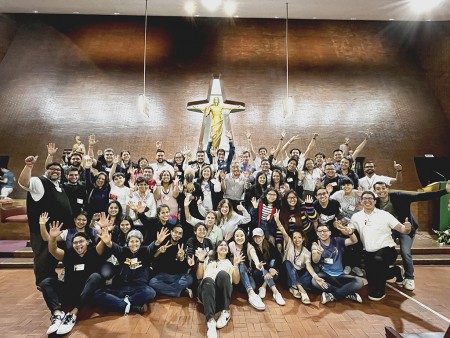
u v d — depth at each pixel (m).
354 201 4.58
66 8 11.44
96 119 9.55
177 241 3.88
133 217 4.34
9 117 9.30
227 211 4.21
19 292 4.08
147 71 10.91
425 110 9.95
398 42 11.91
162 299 3.87
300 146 9.26
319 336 3.01
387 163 8.63
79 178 4.59
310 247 4.17
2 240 6.02
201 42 11.81
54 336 2.99
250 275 3.92
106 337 2.99
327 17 12.12
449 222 6.26
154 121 9.71
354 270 4.51
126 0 10.84
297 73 11.05
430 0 10.05
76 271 3.43
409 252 4.21
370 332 3.08
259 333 3.07
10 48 11.07
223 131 9.34
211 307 3.18
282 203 4.36
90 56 11.12
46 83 10.23
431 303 3.75
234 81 10.78
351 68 11.17
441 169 8.28
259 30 12.16
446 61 10.19
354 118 9.82
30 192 3.51
